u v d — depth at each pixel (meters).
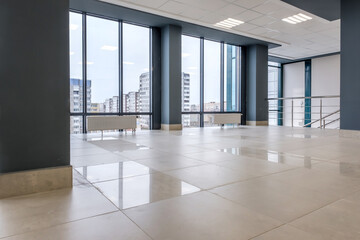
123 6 7.07
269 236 1.41
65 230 1.48
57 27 2.28
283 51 12.09
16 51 2.11
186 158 3.60
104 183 2.41
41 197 2.03
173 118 8.66
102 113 7.92
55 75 2.27
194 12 7.50
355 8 6.14
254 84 11.15
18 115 2.11
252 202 1.92
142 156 3.75
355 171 2.86
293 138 6.08
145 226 1.54
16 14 2.11
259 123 11.24
